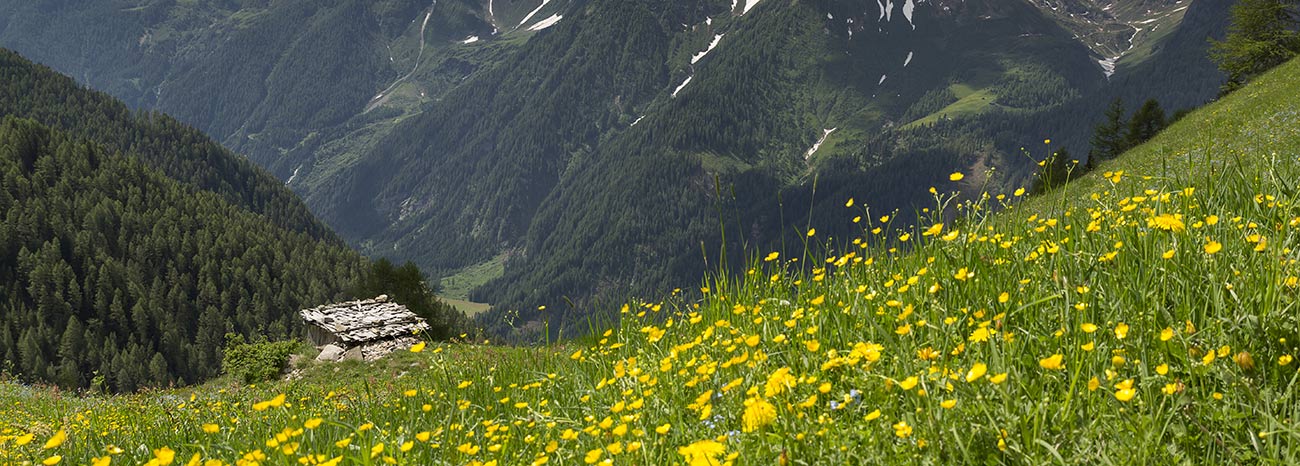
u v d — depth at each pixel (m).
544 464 3.42
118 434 6.39
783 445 2.82
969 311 3.84
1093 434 2.61
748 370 3.87
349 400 6.69
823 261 4.97
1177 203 4.79
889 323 4.04
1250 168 5.06
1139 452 2.46
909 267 4.67
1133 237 4.07
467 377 5.66
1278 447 2.37
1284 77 33.47
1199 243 3.92
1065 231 4.64
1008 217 5.09
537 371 5.49
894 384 3.11
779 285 5.15
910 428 2.70
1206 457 2.46
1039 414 2.72
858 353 3.18
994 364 3.07
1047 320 3.62
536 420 4.04
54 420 9.84
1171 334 2.83
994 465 2.58
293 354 48.31
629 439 3.44
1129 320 3.37
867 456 2.79
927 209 4.83
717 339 4.54
